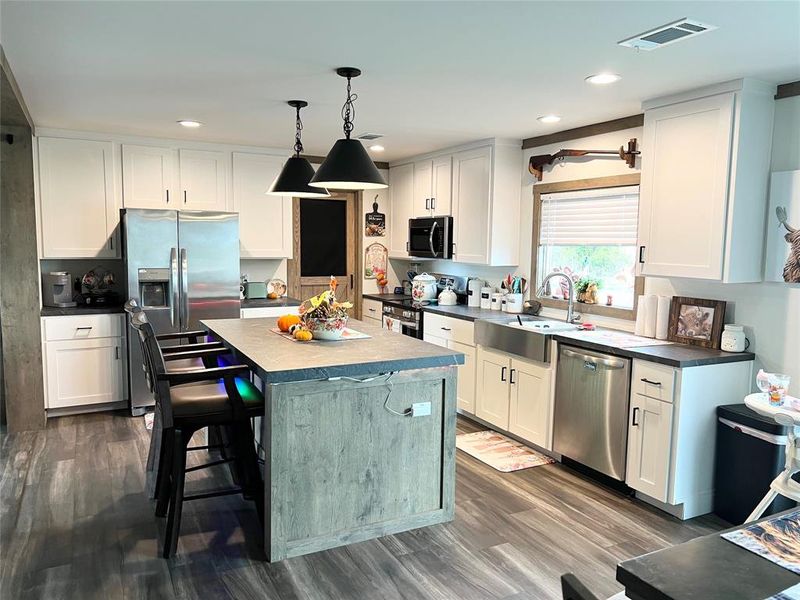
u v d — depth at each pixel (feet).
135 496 11.15
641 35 8.05
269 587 8.32
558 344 12.84
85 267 17.42
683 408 10.21
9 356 14.53
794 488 8.42
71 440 14.12
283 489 8.98
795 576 4.20
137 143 16.61
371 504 9.75
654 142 11.57
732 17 7.35
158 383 8.86
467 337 15.87
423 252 19.07
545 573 8.78
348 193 21.42
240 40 8.45
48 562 8.86
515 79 10.33
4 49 8.96
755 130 10.26
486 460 13.34
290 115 13.57
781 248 10.32
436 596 8.17
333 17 7.55
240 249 18.35
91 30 8.09
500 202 16.33
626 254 13.69
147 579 8.46
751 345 10.96
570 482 12.20
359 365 9.06
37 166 15.51
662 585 4.05
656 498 10.66
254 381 12.59
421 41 8.41
